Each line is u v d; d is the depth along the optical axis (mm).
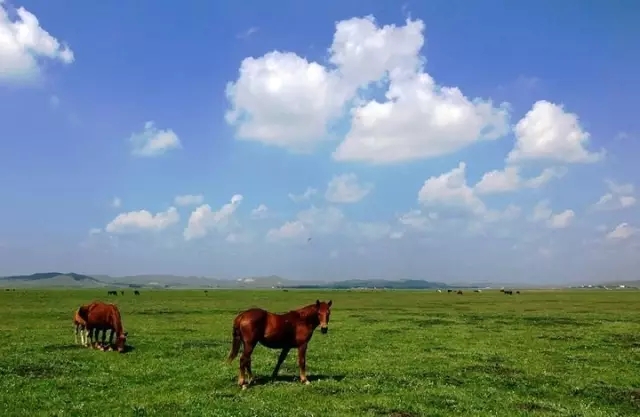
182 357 26328
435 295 153125
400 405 16859
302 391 18438
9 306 68438
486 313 66875
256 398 17172
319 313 20250
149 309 67438
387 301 106812
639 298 128125
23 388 18406
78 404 16453
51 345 29125
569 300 113812
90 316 28844
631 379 23688
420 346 33062
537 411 17094
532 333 42188
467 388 20406
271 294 149625
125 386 19422
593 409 18000
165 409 15648
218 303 87625
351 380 20750
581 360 28516
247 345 19219
